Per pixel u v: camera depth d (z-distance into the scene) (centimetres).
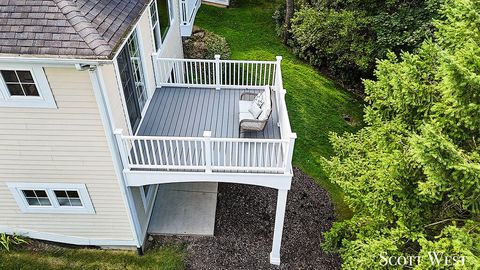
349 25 1542
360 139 1071
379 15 1483
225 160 852
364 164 935
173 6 1347
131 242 959
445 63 583
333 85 1800
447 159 576
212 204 1105
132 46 895
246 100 1074
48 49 597
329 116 1574
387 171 760
